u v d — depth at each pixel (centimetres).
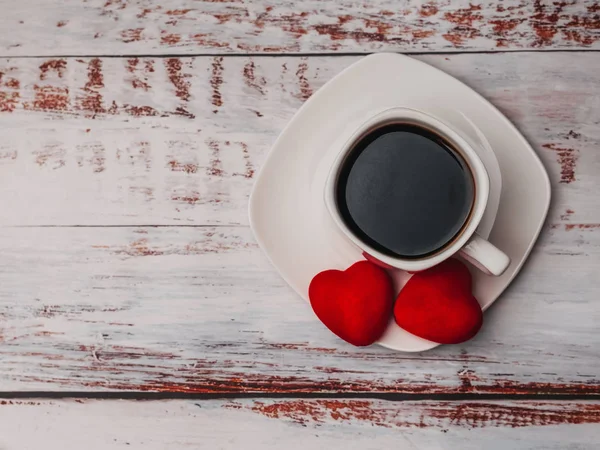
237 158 58
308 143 55
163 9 58
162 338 58
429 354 58
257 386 58
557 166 57
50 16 58
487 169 54
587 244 57
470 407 58
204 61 58
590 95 57
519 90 57
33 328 59
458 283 54
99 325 58
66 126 58
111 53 58
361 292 55
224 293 58
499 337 57
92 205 58
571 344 57
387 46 57
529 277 57
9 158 59
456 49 57
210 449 58
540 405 57
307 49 58
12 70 58
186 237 58
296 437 58
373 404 58
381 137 52
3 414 59
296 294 58
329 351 58
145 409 59
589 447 57
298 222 56
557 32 57
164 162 58
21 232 58
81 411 59
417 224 52
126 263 58
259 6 58
